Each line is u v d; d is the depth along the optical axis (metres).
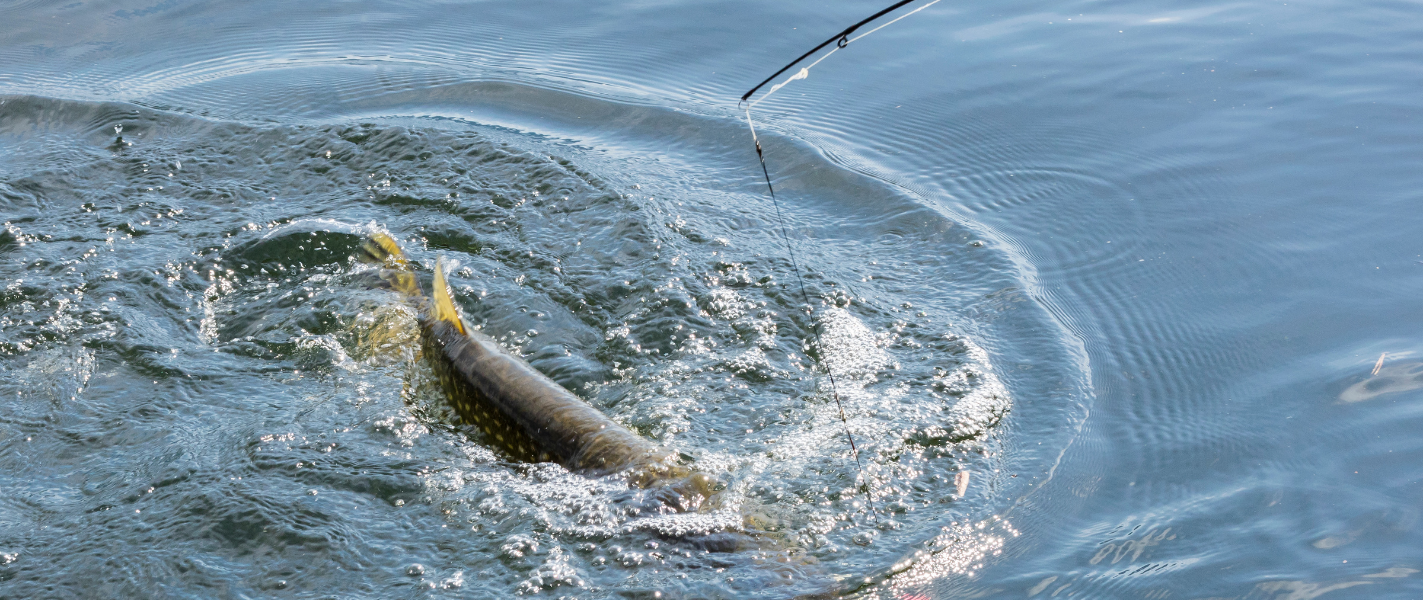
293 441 4.19
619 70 7.88
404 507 3.84
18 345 4.75
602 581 3.42
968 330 4.82
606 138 7.02
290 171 6.51
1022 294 5.07
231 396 4.50
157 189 6.23
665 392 4.49
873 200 6.13
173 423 4.31
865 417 4.25
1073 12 8.70
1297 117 6.69
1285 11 8.45
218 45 8.37
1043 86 7.39
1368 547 3.34
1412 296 4.80
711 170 6.58
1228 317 4.81
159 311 5.07
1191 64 7.57
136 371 4.64
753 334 4.87
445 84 7.73
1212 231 5.54
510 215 5.99
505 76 7.79
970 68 7.75
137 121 7.05
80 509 3.80
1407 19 8.15
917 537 3.57
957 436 4.11
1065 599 3.24
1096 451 4.00
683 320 4.98
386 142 6.76
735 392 4.48
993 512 3.69
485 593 3.40
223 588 3.45
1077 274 5.29
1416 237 5.28
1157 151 6.42
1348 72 7.27
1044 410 4.25
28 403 4.41
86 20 8.82
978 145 6.66
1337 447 3.87
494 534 3.67
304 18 8.96
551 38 8.49
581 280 5.35
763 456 4.04
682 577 3.40
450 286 5.30
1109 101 7.10
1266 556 3.35
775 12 8.77
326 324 5.03
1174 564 3.36
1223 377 4.41
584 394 4.54
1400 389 4.14
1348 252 5.22
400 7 9.21
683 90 7.55
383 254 5.48
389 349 4.85
